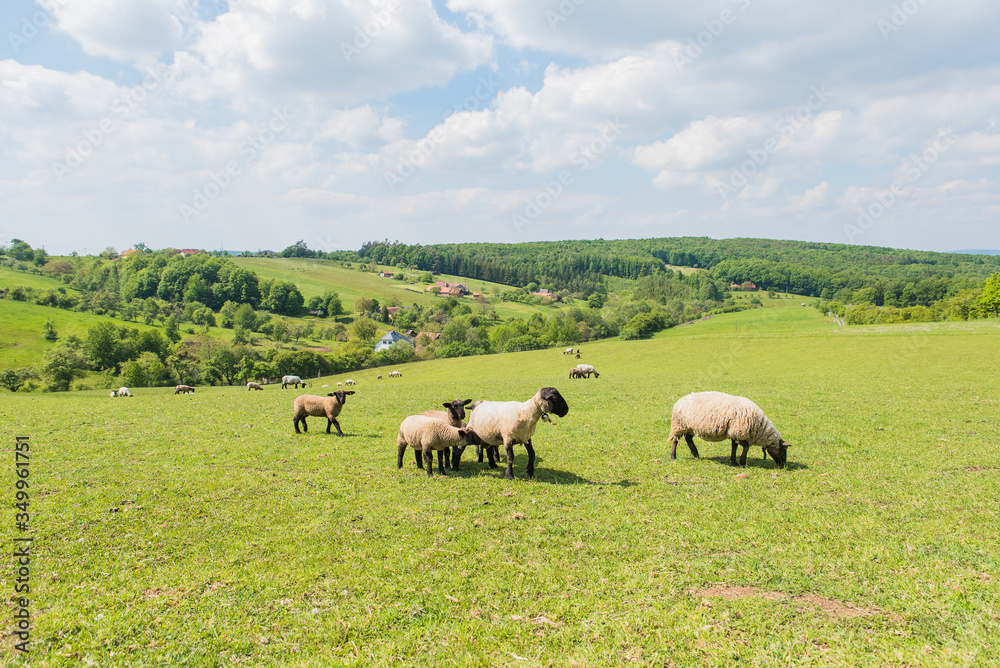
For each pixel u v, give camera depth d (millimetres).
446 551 8523
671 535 9195
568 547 8719
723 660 5758
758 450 16047
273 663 5746
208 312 117188
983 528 9219
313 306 141375
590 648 5965
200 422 20844
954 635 6094
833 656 5762
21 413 22750
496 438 13016
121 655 5785
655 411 23562
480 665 5723
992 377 33750
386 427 19906
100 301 109875
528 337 107562
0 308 95000
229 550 8484
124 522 9516
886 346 55656
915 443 16344
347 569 7859
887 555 8219
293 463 14023
